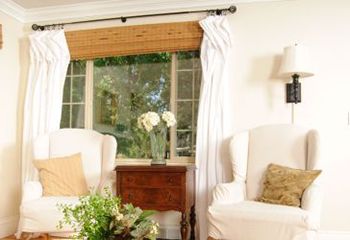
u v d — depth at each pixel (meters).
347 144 3.12
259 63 3.31
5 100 3.66
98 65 3.83
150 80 3.69
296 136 2.90
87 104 3.82
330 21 3.21
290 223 2.21
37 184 2.93
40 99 3.69
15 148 3.79
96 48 3.67
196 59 3.57
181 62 3.61
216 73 3.30
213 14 3.40
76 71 3.88
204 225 3.20
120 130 3.73
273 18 3.31
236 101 3.33
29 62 3.84
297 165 2.83
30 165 3.64
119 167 2.94
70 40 3.71
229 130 3.27
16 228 3.72
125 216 1.46
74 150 3.31
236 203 2.55
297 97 3.14
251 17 3.35
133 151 3.68
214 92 3.28
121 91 3.77
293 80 3.13
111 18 3.67
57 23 3.83
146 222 1.48
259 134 3.05
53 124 3.63
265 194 2.67
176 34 3.45
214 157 3.23
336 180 3.11
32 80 3.75
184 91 3.59
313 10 3.24
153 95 3.68
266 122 3.26
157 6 3.56
